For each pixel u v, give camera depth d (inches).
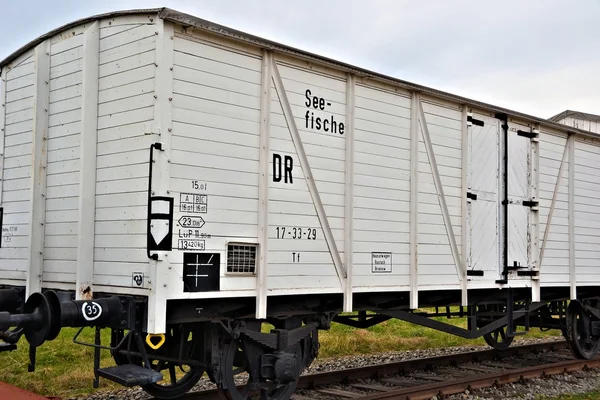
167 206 217.0
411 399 293.4
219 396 289.3
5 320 200.5
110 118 238.1
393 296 320.8
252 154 248.8
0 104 296.5
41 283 264.7
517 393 324.8
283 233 258.1
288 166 261.7
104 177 239.1
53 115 265.9
